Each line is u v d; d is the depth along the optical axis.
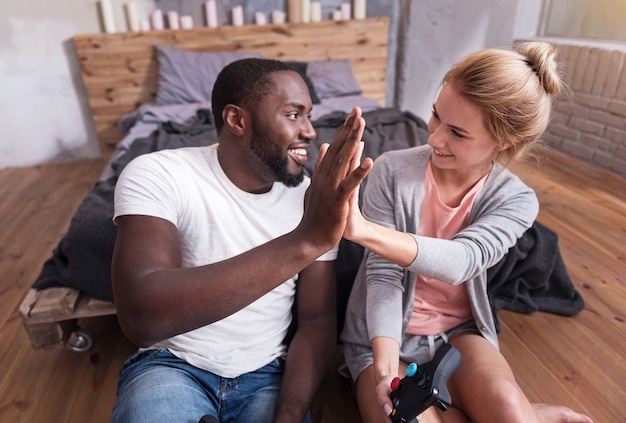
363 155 1.99
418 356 1.04
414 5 3.33
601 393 1.32
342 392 1.33
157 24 3.06
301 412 0.89
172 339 0.92
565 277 1.64
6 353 1.50
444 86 0.89
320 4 3.29
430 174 1.01
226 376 0.93
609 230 2.21
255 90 0.81
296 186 0.90
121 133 3.29
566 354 1.47
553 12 3.52
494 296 1.64
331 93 3.09
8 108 3.13
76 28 3.03
